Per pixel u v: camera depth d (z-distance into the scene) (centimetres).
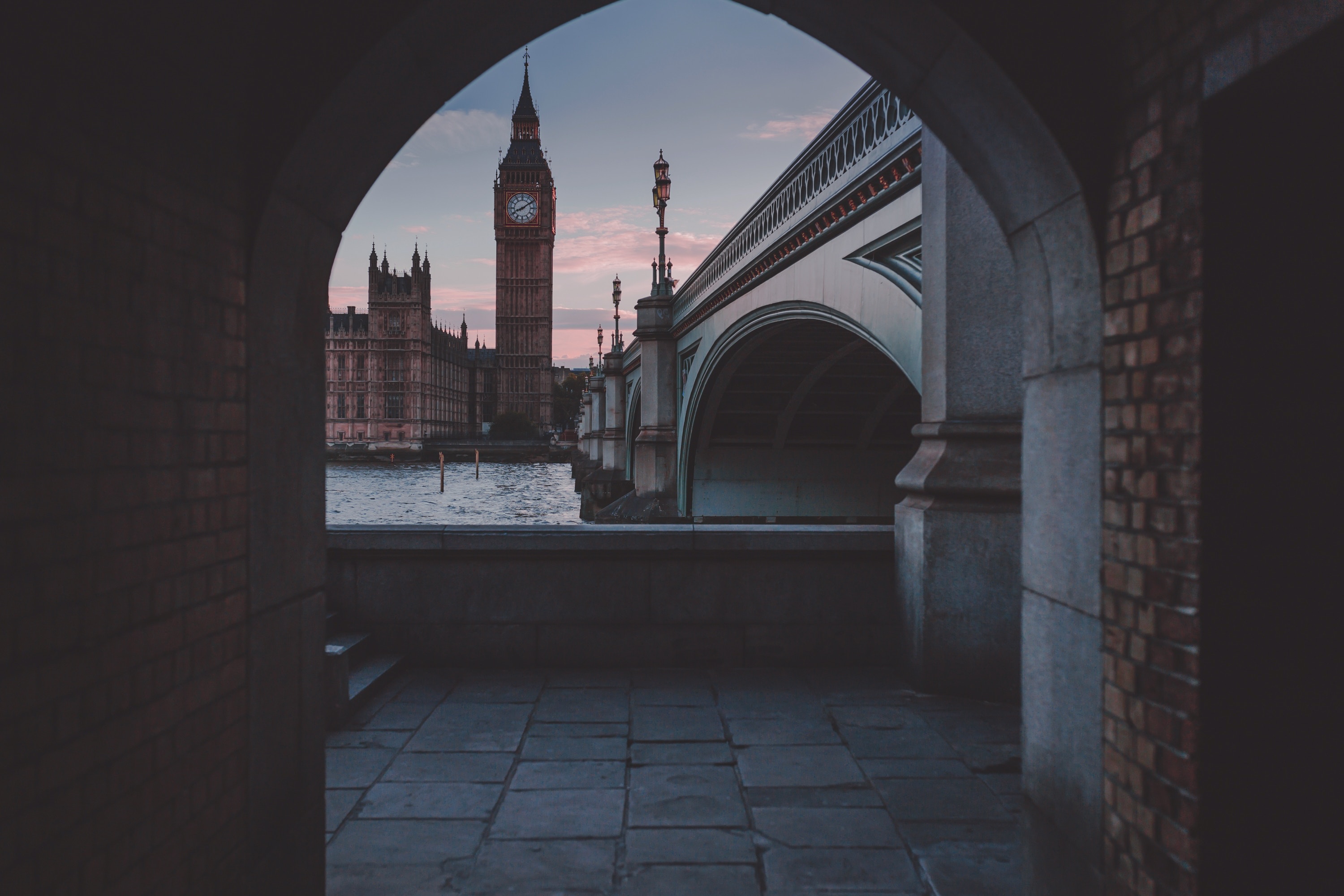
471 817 349
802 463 2475
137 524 175
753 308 1423
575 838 331
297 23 223
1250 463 179
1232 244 179
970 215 537
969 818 349
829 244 1016
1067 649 240
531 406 16600
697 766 405
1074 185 223
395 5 223
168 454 187
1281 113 179
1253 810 180
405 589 582
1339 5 135
